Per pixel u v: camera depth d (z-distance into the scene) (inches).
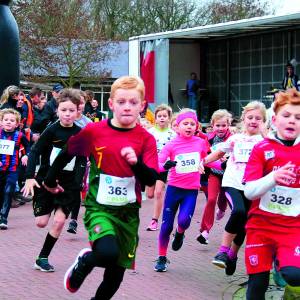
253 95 735.7
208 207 323.6
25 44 1425.9
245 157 263.1
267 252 187.5
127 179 191.9
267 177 179.5
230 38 748.0
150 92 725.3
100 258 180.4
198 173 296.0
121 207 193.0
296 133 184.7
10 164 386.0
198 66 776.9
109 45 1563.7
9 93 493.4
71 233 367.9
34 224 398.9
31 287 253.0
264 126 266.2
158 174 186.7
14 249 324.8
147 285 260.4
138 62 738.2
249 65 738.8
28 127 515.5
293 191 185.5
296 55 690.2
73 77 1485.0
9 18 582.6
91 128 193.5
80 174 277.1
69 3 1496.1
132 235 194.7
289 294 229.5
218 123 342.3
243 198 261.9
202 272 284.7
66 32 1444.4
